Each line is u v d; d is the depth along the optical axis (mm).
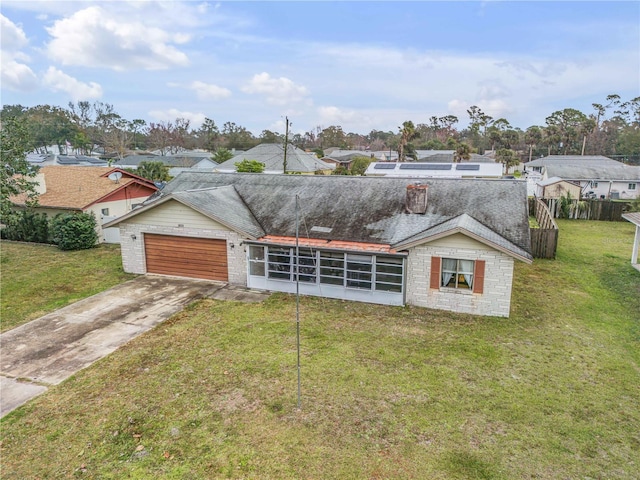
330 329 11812
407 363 9930
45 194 23922
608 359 10148
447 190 16125
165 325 12117
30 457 6984
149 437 7434
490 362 9969
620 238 24000
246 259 15375
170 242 16578
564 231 26172
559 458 6910
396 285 13586
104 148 99062
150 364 9930
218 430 7594
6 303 13844
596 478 6488
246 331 11680
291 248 14562
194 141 103000
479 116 118312
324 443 7254
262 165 41875
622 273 16859
